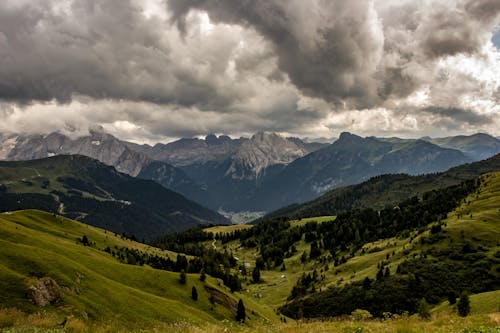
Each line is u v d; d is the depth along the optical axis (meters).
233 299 126.69
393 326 25.62
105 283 76.50
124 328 26.77
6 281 52.09
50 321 26.48
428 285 137.50
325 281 193.75
